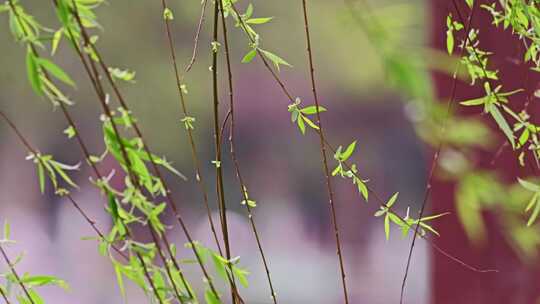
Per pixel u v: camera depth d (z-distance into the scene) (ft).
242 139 95.20
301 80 83.92
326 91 83.30
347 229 86.94
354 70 69.97
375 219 86.02
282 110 90.53
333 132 89.66
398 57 6.11
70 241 74.64
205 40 68.64
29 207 84.17
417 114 6.16
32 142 75.20
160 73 69.41
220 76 61.77
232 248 68.18
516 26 7.23
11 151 79.46
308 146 94.38
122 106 6.90
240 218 78.69
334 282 79.05
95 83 6.74
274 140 94.17
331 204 7.25
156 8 67.82
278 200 96.89
